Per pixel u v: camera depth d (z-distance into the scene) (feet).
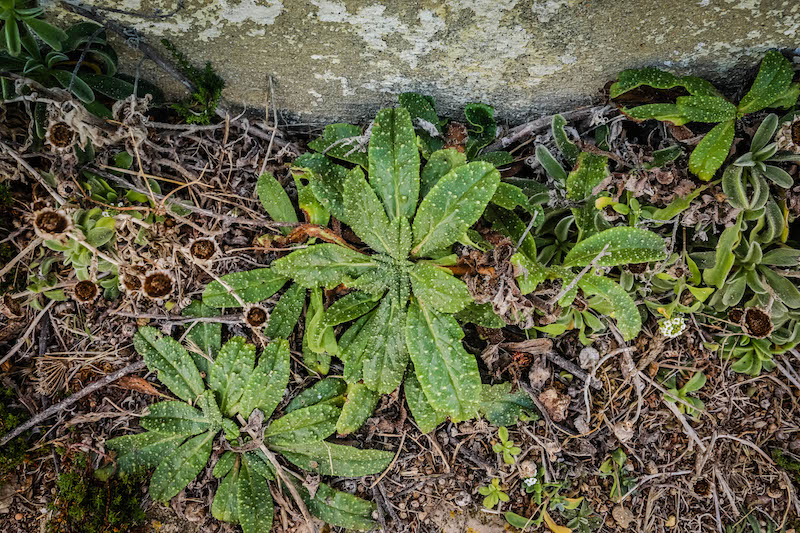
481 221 6.39
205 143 6.49
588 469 6.75
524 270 5.73
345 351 6.28
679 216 6.20
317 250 6.12
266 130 6.65
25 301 6.22
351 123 6.82
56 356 6.43
